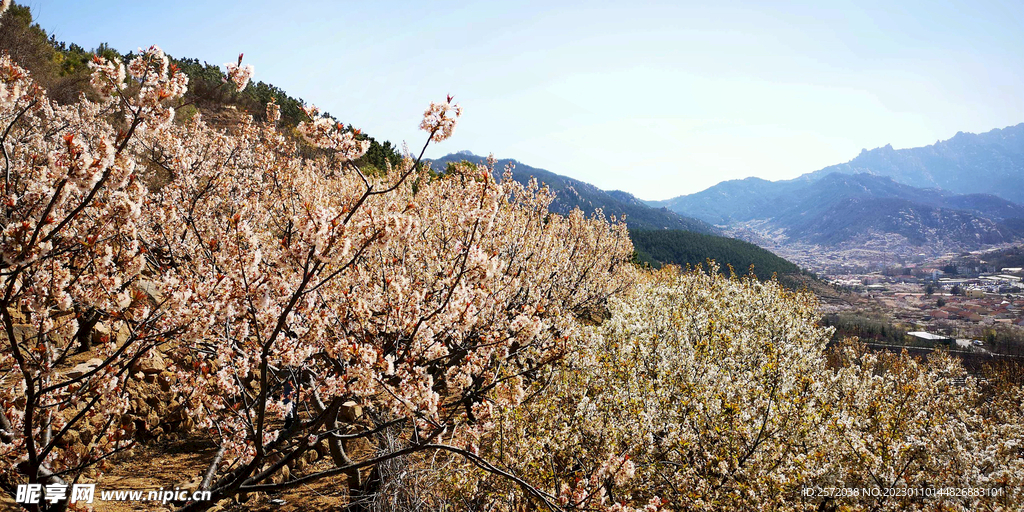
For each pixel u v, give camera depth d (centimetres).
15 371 394
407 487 622
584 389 719
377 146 3294
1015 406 1274
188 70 3438
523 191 1209
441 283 675
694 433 683
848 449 707
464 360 581
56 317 611
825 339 1318
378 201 952
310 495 674
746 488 614
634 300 1238
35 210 338
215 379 462
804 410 699
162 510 588
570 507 457
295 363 465
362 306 501
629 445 655
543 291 1038
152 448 737
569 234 1573
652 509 454
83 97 1200
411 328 492
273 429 752
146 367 762
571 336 714
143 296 413
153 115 353
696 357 904
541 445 603
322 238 331
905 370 1284
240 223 374
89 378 416
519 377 639
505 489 598
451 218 847
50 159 304
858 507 632
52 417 452
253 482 462
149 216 678
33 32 2050
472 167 911
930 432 752
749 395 718
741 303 1368
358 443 792
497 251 870
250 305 399
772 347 989
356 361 429
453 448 434
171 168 786
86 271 438
